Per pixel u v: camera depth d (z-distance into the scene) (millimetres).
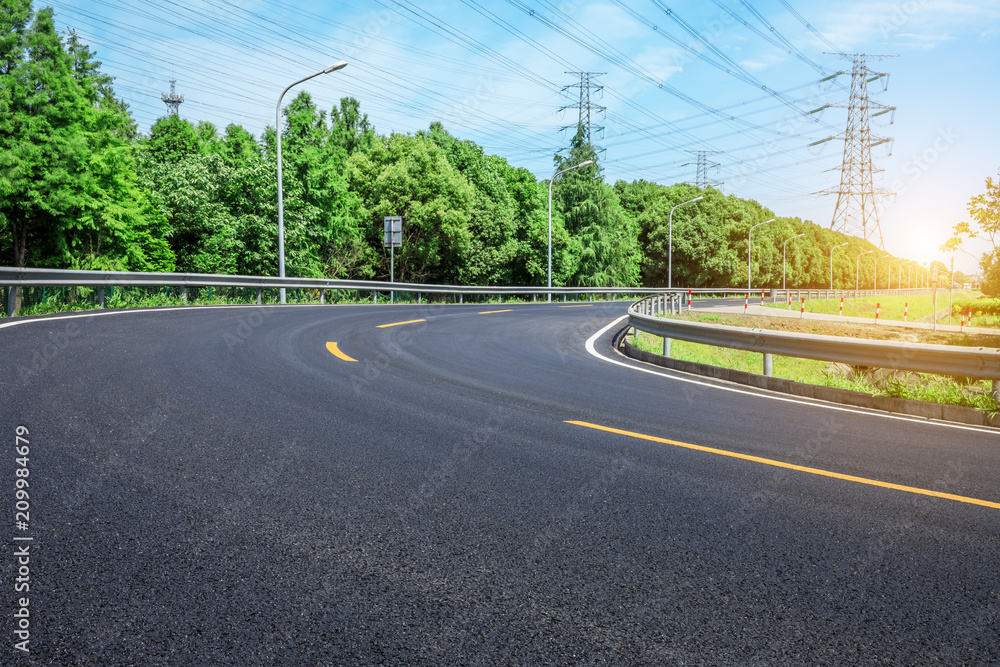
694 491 4215
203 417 5543
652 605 2705
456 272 46969
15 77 26547
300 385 7293
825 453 5379
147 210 30859
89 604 2527
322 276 37219
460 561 3053
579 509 3805
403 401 6758
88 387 6441
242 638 2346
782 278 103250
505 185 53438
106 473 4016
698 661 2311
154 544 3078
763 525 3656
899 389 8984
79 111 27859
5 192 25000
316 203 35312
